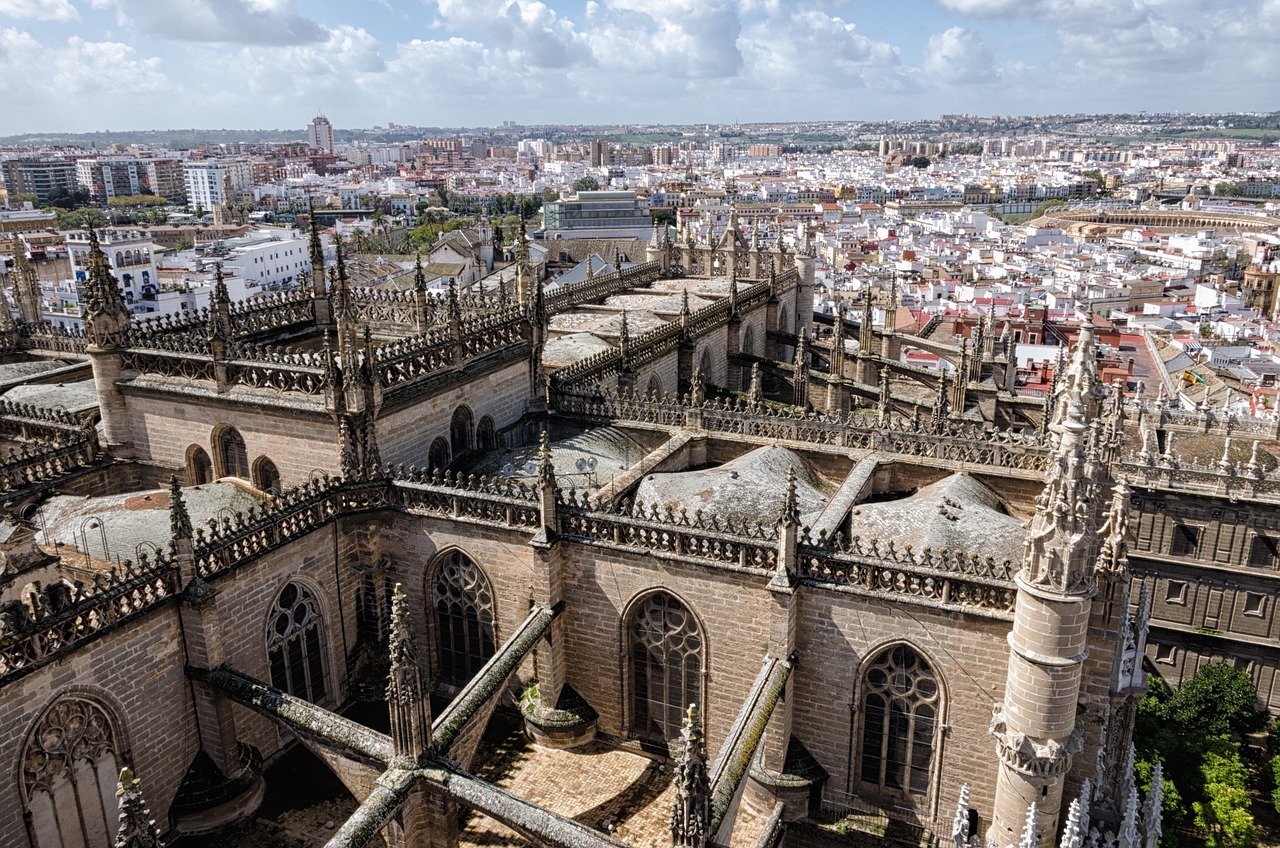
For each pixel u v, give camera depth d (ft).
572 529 133.90
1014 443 153.69
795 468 159.94
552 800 128.16
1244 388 495.41
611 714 139.54
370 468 142.41
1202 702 237.04
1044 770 104.47
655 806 126.93
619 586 132.46
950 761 119.65
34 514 143.74
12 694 99.30
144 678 114.42
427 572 144.66
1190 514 271.69
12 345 224.33
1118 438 115.65
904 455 161.58
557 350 238.68
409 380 153.28
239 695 116.88
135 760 114.32
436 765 109.19
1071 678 102.58
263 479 153.28
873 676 121.60
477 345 172.45
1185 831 208.03
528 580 137.49
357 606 147.43
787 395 298.97
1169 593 277.85
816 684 124.16
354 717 144.05
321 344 197.47
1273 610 265.54
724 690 130.00
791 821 126.31
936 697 118.52
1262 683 269.03
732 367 308.40
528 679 142.00
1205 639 272.72
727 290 349.41
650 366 249.96
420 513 141.79
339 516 140.87
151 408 158.61
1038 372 507.30
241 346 151.43
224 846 118.62
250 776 124.77
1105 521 111.96
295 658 136.46
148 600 114.11
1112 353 541.75
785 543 117.80
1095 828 114.32
